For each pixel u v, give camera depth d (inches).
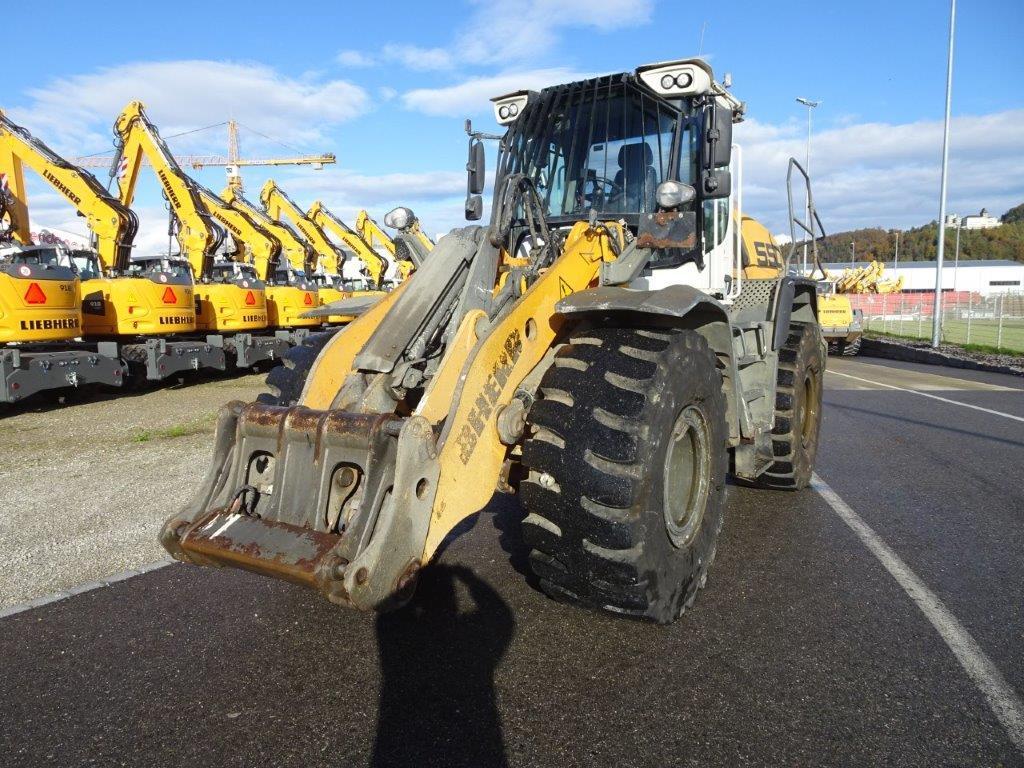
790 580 146.5
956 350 818.8
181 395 454.0
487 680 107.7
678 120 172.1
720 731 95.3
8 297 365.7
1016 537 173.5
